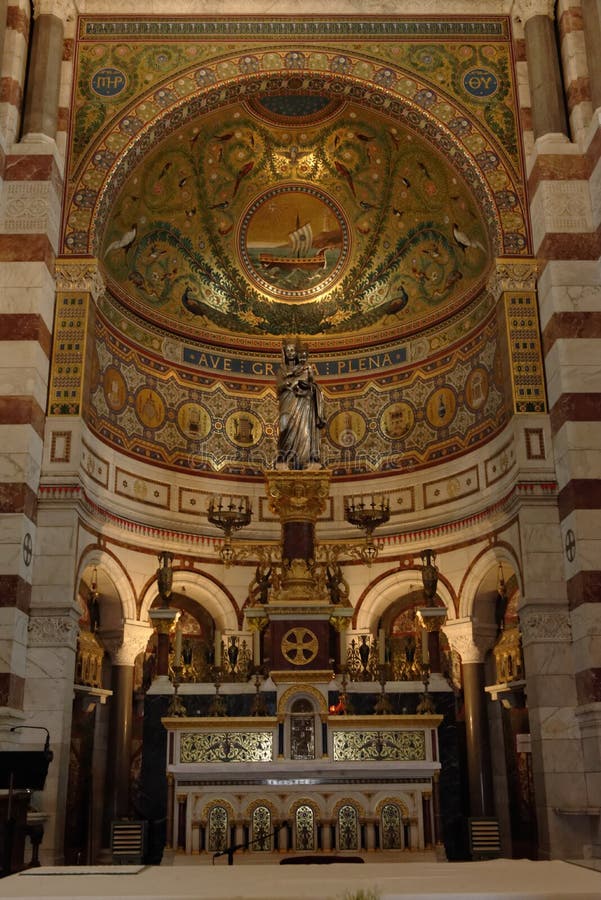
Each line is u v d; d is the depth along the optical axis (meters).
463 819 14.19
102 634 18.02
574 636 14.71
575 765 14.23
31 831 12.13
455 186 18.94
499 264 16.81
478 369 18.88
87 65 17.94
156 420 19.56
